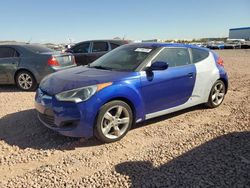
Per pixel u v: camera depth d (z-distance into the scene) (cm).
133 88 497
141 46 589
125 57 567
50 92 479
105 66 562
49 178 371
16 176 379
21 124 564
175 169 385
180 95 585
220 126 549
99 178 370
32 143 479
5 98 789
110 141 480
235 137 487
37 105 503
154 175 372
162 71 546
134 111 509
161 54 559
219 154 425
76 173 385
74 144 473
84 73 521
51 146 467
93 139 493
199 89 627
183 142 477
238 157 413
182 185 347
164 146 465
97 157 430
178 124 575
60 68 897
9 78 921
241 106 693
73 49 1154
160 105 550
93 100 455
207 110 670
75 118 452
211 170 380
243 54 3244
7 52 922
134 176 371
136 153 443
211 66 656
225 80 692
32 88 909
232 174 369
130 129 544
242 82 1044
